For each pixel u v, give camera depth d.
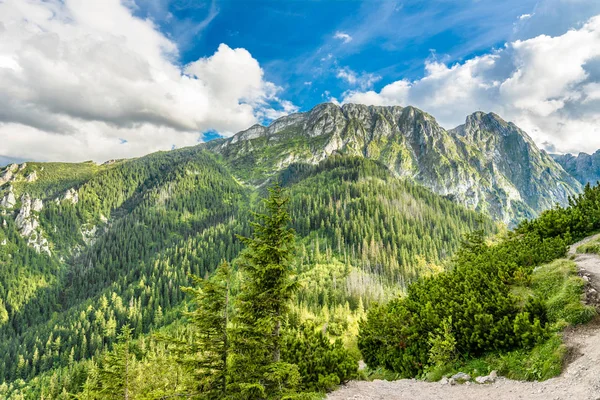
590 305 13.67
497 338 14.96
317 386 15.98
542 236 26.09
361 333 24.00
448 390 14.03
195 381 13.91
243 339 14.52
